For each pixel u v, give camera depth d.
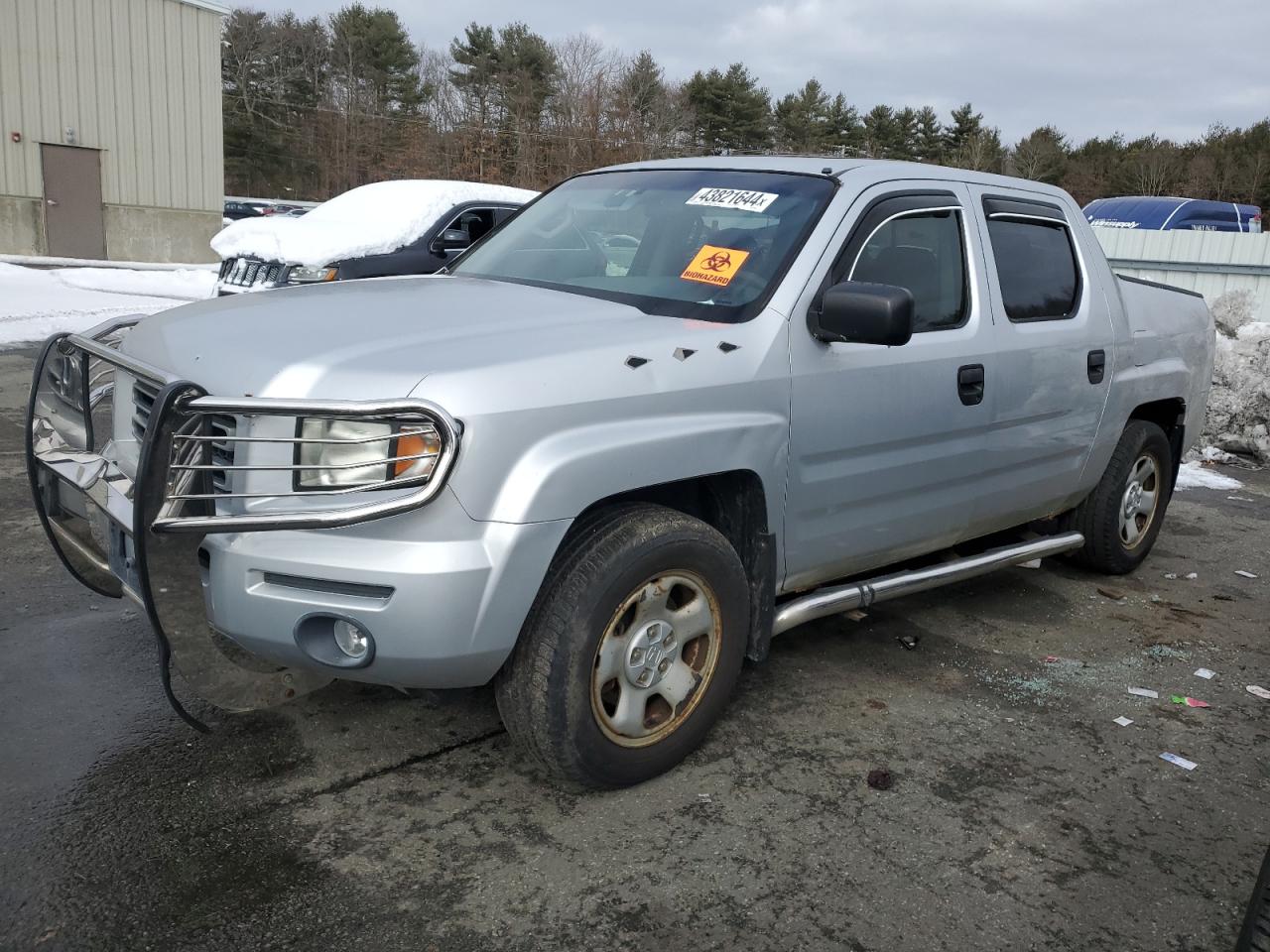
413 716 3.47
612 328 3.07
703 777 3.19
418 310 3.16
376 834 2.82
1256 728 3.78
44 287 15.91
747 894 2.65
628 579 2.86
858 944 2.49
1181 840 3.02
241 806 2.91
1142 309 5.13
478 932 2.46
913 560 4.90
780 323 3.27
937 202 3.96
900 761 3.36
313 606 2.56
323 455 2.56
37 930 2.39
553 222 4.18
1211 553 6.05
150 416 2.51
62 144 21.09
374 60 63.09
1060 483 4.66
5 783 2.95
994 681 4.03
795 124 66.31
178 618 2.62
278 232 9.09
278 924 2.45
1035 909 2.66
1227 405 9.01
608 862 2.75
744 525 3.32
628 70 53.59
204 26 22.56
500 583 2.61
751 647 3.40
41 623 4.01
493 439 2.59
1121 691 4.02
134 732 3.27
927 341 3.75
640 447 2.84
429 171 52.31
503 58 57.56
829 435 3.41
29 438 3.32
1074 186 67.81
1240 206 21.55
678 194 3.93
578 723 2.85
